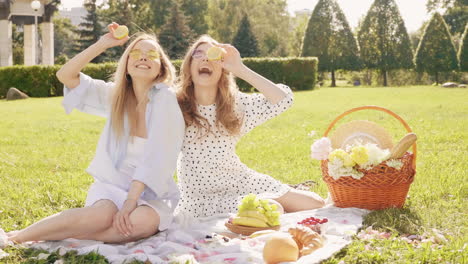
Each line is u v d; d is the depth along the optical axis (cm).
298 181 591
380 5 3194
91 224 338
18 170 689
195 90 423
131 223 345
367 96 2181
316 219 356
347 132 473
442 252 301
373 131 468
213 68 411
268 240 302
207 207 432
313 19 3241
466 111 1401
